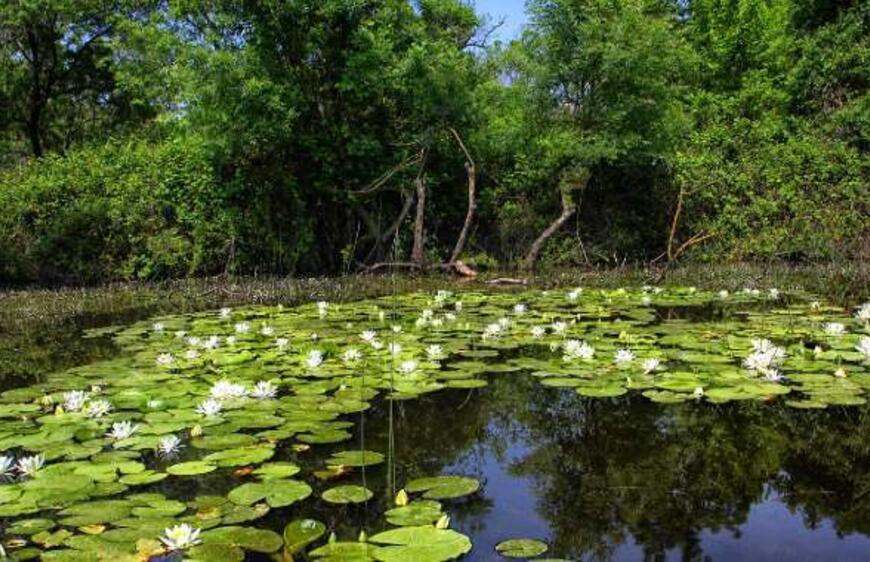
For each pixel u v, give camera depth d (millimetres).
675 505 2801
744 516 2676
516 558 2365
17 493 2902
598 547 2449
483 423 3906
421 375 4832
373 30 12883
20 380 5000
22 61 20344
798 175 14336
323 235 13609
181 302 9383
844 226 13625
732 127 15953
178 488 2990
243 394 4301
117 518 2645
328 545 2404
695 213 14562
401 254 13305
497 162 14578
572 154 13102
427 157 13375
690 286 10109
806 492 2900
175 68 12055
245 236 12773
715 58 20531
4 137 21969
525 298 8859
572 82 13617
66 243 12312
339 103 13125
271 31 12047
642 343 5750
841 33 18000
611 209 14391
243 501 2791
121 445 3451
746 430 3705
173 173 12648
